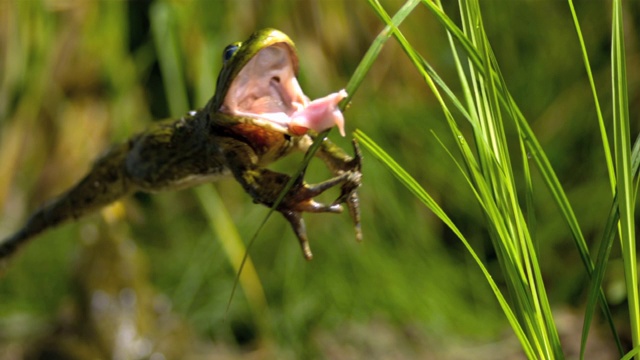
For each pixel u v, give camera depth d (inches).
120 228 82.3
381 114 96.7
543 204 96.0
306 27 98.7
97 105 98.7
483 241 95.8
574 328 84.4
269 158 38.0
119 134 97.4
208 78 88.8
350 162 38.3
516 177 95.8
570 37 103.3
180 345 82.9
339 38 99.7
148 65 99.0
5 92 94.9
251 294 86.5
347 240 91.1
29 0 94.4
